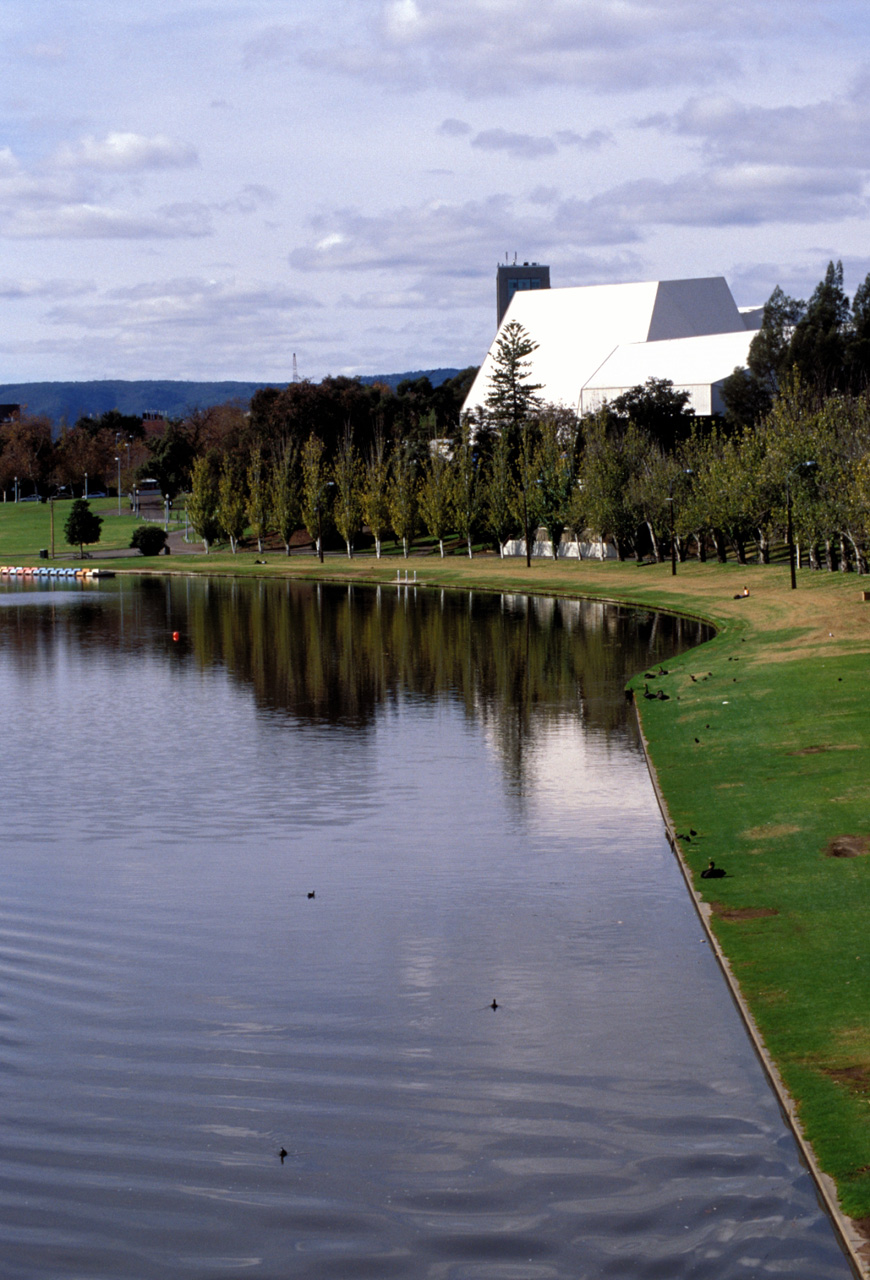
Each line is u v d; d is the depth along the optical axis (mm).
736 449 115062
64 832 32156
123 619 88688
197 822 32938
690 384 154750
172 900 26453
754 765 34844
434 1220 14609
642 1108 16719
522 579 110938
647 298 194500
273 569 131375
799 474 89812
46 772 39219
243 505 155750
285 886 27266
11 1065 18625
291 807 34250
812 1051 17250
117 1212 14922
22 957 23172
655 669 57406
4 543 171500
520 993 20766
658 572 106625
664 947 22469
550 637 72000
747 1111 16438
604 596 94750
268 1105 17297
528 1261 13844
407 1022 19828
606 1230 14250
